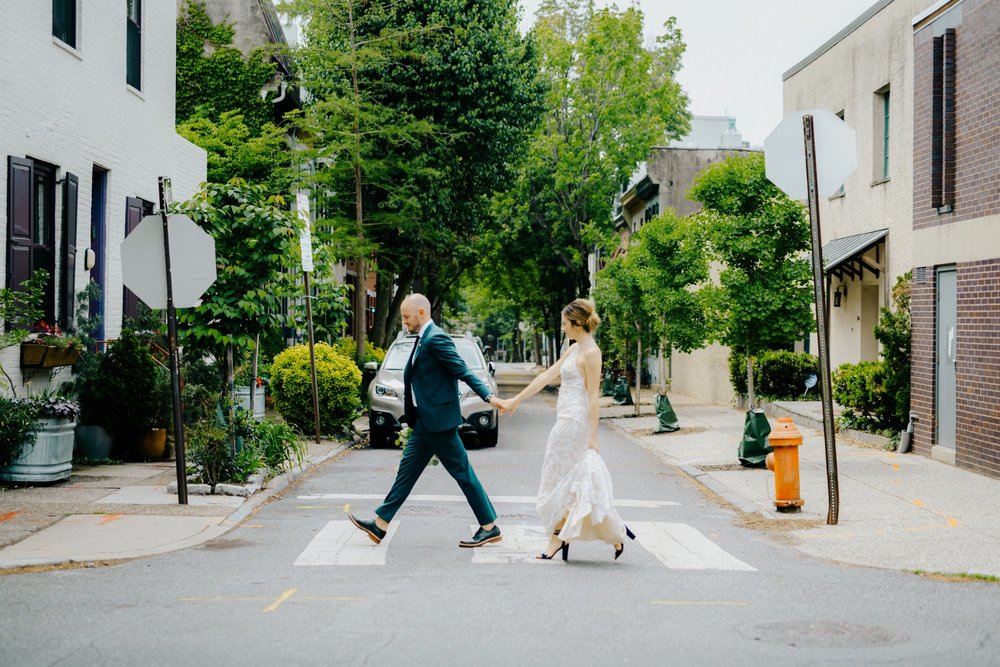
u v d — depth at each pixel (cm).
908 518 988
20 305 1188
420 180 2795
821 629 570
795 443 1026
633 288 2289
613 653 517
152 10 1662
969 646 537
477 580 700
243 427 1135
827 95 2206
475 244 3994
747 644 536
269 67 2947
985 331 1271
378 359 2597
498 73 2905
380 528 833
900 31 1842
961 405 1336
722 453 1571
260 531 901
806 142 970
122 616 589
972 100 1323
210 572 724
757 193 1566
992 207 1261
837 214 2167
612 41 4044
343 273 3853
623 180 4219
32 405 1098
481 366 1803
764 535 926
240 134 2655
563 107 4200
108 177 1490
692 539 884
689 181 4016
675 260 2105
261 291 1127
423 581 695
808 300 1546
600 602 633
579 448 771
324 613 598
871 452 1516
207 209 1107
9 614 593
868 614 610
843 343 2208
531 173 4144
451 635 550
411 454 832
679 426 2022
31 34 1230
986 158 1277
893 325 1556
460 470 831
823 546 862
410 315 826
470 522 967
